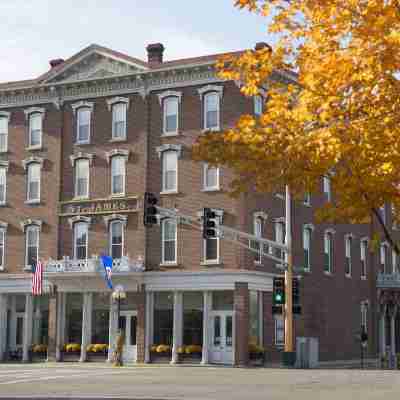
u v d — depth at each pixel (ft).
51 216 171.53
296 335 166.81
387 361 179.93
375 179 51.19
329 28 52.21
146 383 93.66
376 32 50.03
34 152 175.42
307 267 173.27
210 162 55.21
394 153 50.19
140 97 165.68
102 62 169.17
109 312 163.43
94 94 170.50
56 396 75.15
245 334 150.92
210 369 132.67
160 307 159.84
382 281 206.69
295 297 126.93
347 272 192.65
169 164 161.27
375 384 91.09
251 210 155.02
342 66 50.34
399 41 48.57
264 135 52.70
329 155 50.42
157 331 159.43
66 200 170.40
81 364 153.38
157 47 168.76
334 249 186.19
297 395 74.79
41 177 173.99
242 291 151.33
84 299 163.84
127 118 166.30
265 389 83.30
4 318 173.58
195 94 160.04
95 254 165.07
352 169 52.01
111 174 166.61
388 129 50.42
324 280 180.34
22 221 174.40
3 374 115.24
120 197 164.35
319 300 177.17
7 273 174.40
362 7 51.21
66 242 169.07
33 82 177.17
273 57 55.31
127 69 166.30
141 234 161.58
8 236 175.83
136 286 159.43
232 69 58.65
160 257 159.43
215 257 155.02
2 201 177.68
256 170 53.98
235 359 149.59
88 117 170.81
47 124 174.81
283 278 125.08
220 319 154.81
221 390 82.02
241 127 54.08
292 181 53.83
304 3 53.16
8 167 177.78
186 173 159.22
